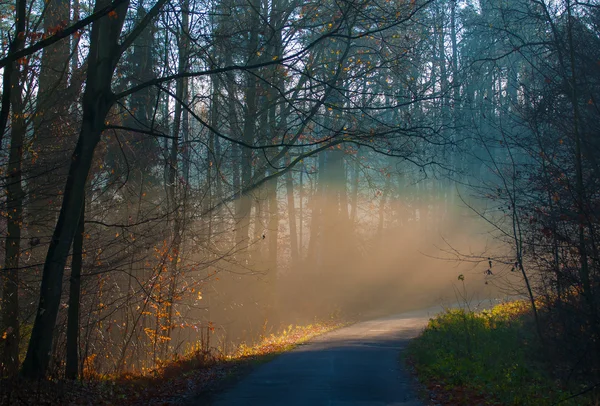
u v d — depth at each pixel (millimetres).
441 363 12594
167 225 17266
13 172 12680
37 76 15711
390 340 19828
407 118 16922
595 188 12148
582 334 12383
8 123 14828
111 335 19391
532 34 15523
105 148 16969
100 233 16188
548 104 13133
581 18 13078
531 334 16203
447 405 9258
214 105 20812
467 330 16203
